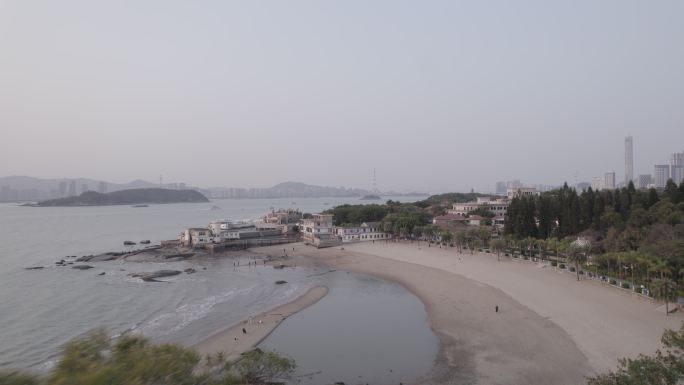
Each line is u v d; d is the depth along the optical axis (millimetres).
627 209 111938
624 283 69812
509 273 86562
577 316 57812
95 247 155250
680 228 79438
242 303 75562
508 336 53219
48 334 60188
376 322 63062
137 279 96500
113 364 16297
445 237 130625
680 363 27828
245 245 148750
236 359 49188
